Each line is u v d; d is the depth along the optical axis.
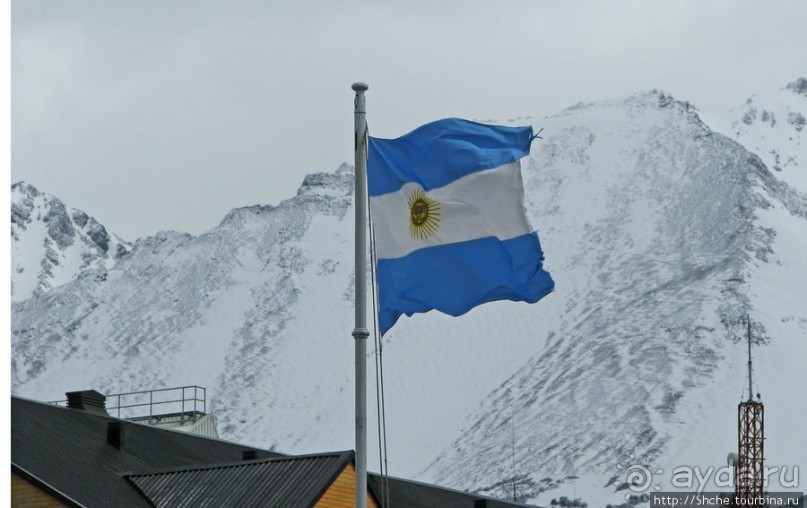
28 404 95.25
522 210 55.34
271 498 80.19
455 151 55.97
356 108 56.16
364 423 53.88
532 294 55.19
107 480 84.00
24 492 76.38
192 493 82.50
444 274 55.56
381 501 84.44
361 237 55.28
